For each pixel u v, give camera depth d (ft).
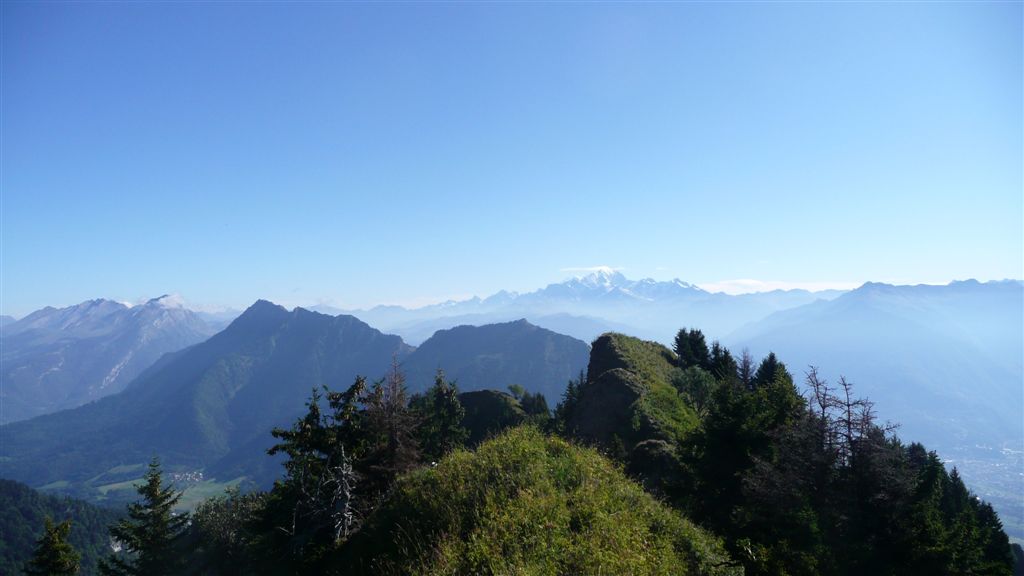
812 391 60.34
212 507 143.23
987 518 167.22
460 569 28.76
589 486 35.94
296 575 60.90
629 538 29.76
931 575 51.24
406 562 33.04
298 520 74.79
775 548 41.91
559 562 27.32
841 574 47.16
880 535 52.47
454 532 33.19
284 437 94.43
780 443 61.11
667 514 37.04
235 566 114.42
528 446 41.83
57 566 130.72
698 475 61.11
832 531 51.29
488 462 40.98
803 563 41.91
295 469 87.56
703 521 55.77
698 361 181.27
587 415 105.91
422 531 36.14
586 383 137.59
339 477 72.79
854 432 56.90
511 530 30.50
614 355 135.44
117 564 134.92
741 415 61.46
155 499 135.54
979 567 60.44
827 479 55.72
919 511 54.13
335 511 66.33
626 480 40.55
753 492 52.85
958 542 56.54
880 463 55.31
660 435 86.63
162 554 131.54
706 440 62.13
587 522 31.30
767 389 96.32
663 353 176.65
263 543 81.25
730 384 69.87
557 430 112.06
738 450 59.72
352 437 93.35
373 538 39.86
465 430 167.94
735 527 49.19
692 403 117.50
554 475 37.50
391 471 87.92
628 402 102.17
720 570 32.76
